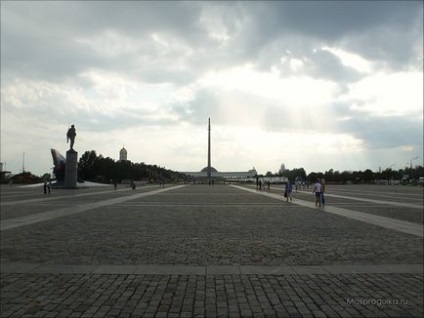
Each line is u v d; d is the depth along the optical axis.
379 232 15.53
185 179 194.38
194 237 14.10
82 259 10.34
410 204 31.86
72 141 72.12
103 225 17.50
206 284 8.00
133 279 8.38
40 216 21.38
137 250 11.57
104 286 7.85
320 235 14.68
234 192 57.97
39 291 7.52
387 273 8.94
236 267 9.48
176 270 9.16
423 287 7.83
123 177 153.12
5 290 7.59
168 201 35.28
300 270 9.19
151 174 175.88
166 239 13.62
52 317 6.20
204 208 27.39
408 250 11.67
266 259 10.38
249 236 14.38
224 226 17.28
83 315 6.28
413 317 6.23
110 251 11.41
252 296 7.22
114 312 6.41
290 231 15.75
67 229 16.14
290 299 7.05
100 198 39.88
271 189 75.69
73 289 7.64
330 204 32.03
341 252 11.35
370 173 173.75
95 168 151.38
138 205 30.05
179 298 7.10
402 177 189.25
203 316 6.24
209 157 154.38
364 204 32.00
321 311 6.46
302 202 34.62
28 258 10.45
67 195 46.62
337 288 7.73
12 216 21.34
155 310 6.50
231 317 6.20
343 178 179.88
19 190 65.62
